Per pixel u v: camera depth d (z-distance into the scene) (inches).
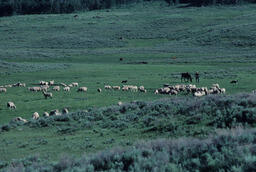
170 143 534.9
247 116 739.4
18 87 2669.8
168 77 2999.5
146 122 938.1
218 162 409.4
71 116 1226.6
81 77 3272.6
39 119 1224.8
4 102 1930.4
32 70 3870.6
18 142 913.5
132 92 2204.7
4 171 552.4
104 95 2092.8
